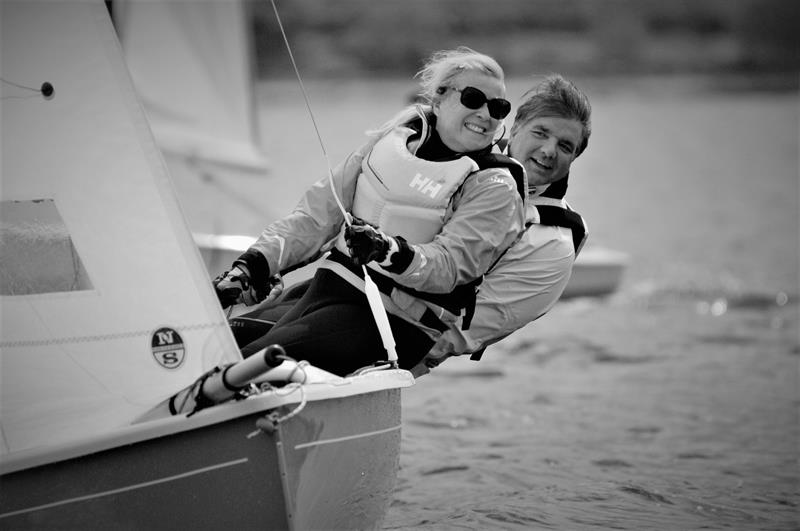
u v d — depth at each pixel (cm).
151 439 1176
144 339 1195
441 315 1357
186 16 3731
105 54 1224
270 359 1127
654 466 2153
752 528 1772
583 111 1536
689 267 5394
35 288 1198
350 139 11531
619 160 12006
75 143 1218
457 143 1361
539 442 2334
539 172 1540
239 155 3888
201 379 1174
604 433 2419
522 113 1555
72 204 1211
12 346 1185
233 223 3778
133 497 1184
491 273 1527
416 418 2544
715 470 2133
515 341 3556
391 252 1248
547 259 1541
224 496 1192
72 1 1222
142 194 1216
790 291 4706
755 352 3416
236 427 1180
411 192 1333
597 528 1750
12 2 1217
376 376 1280
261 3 19188
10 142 1216
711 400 2759
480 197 1324
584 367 3172
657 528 1756
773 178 10381
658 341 3591
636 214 7831
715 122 16188
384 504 1369
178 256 1212
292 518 1201
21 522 1180
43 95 1219
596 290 4447
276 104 16725
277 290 1490
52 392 1183
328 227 1441
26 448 1169
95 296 1199
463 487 1997
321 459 1228
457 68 1355
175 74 3719
